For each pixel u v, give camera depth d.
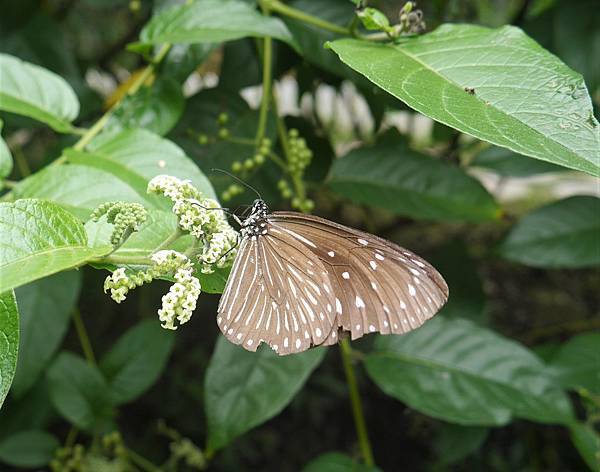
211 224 0.25
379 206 0.37
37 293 0.36
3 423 0.42
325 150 0.39
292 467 0.62
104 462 0.40
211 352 0.65
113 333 0.63
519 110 0.24
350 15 0.36
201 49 0.33
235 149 0.36
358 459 0.39
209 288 0.26
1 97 0.31
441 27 0.28
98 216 0.25
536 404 0.33
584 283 0.78
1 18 0.43
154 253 0.25
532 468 0.53
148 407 0.62
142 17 0.52
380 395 0.66
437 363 0.34
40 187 0.27
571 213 0.38
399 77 0.26
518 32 0.26
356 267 0.26
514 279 0.78
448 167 0.37
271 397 0.32
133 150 0.29
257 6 0.34
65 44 0.44
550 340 0.63
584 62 0.38
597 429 0.47
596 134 0.23
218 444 0.32
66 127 0.32
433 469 0.56
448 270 0.42
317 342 0.26
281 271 0.26
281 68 0.40
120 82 0.59
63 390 0.39
